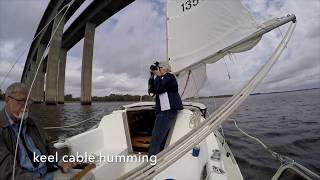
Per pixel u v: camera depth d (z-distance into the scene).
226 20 2.85
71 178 1.66
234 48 2.89
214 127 1.19
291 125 8.54
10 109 1.47
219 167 1.79
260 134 7.18
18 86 1.49
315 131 7.09
